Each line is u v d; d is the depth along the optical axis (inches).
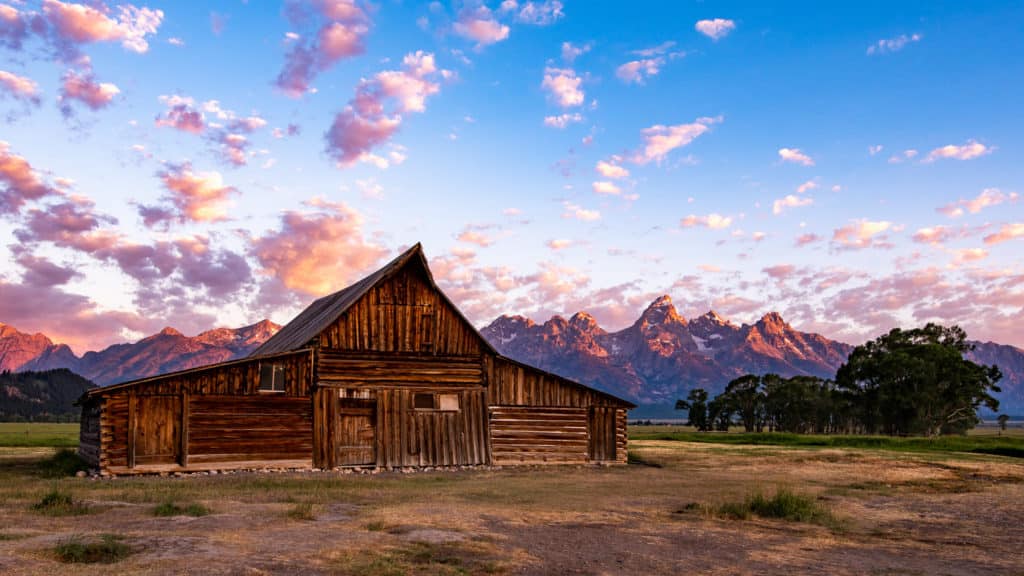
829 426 4803.2
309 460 1200.2
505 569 417.1
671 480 1048.2
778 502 694.5
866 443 2180.1
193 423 1126.4
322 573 383.6
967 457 1508.4
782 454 1568.7
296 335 1461.6
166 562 393.4
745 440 2461.9
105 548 417.4
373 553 439.5
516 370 1369.3
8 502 658.2
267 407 1187.9
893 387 4094.5
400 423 1270.9
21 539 446.3
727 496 827.4
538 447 1350.9
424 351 1314.0
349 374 1256.2
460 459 1295.5
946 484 1003.9
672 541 527.8
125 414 1081.4
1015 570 450.0
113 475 1052.5
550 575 406.9
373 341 1284.4
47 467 1140.5
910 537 581.0
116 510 611.2
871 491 914.7
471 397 1327.5
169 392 1119.0
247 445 1160.8
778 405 4933.6
